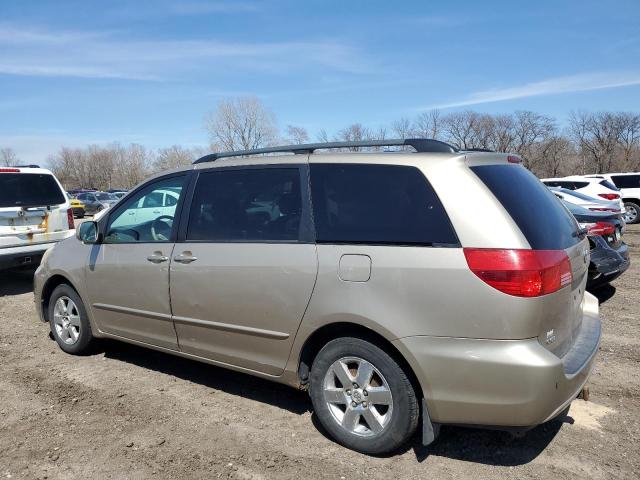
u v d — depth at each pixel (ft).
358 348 10.46
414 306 9.70
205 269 12.48
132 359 16.43
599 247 20.95
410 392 10.05
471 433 11.46
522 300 9.05
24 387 14.30
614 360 15.46
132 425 12.09
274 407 12.97
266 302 11.48
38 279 17.49
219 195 12.84
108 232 15.16
